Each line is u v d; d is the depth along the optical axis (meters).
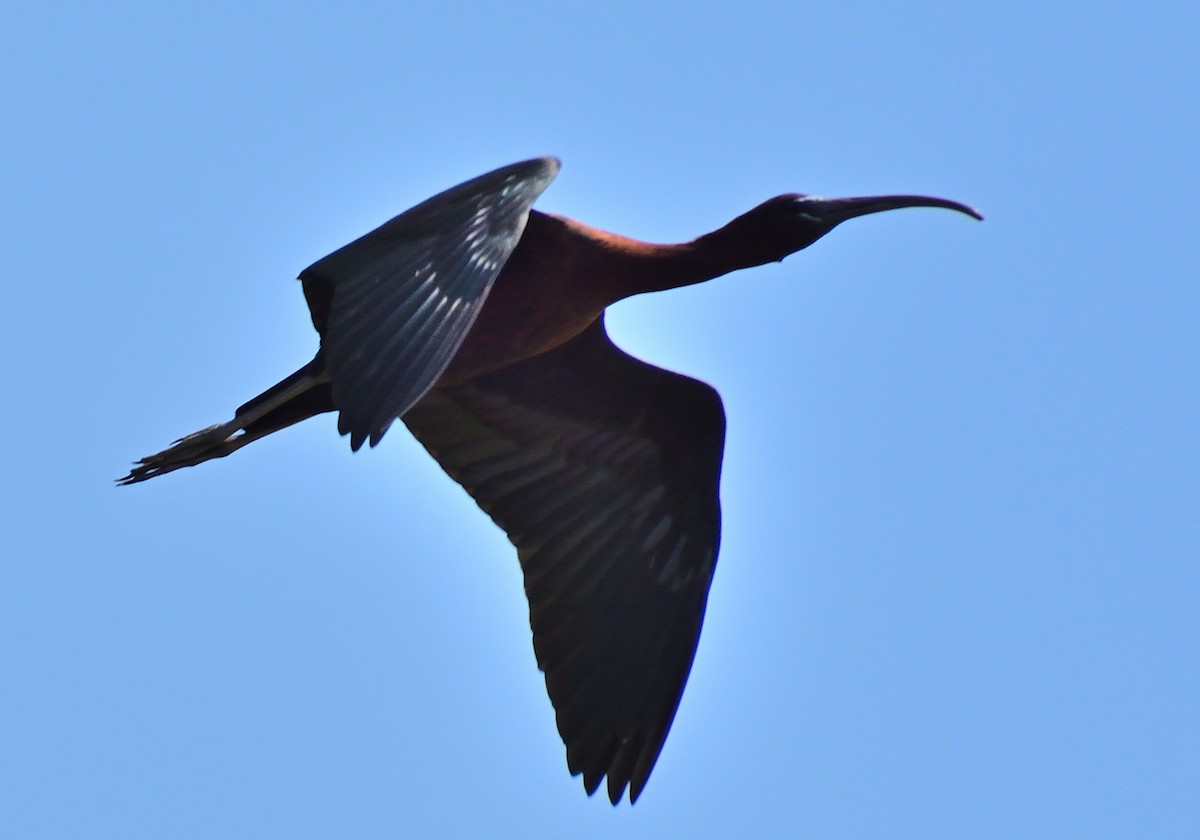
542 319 15.22
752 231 15.58
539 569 16.20
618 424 16.36
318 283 13.14
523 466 16.36
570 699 15.94
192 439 15.34
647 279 15.41
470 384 16.27
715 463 16.27
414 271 12.84
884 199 15.75
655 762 15.90
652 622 16.19
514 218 12.91
